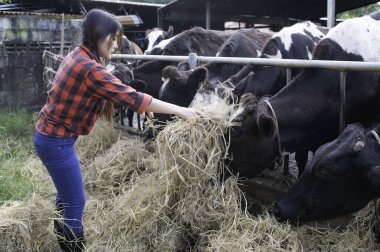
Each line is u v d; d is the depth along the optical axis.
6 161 4.76
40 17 8.70
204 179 2.78
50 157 2.46
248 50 4.86
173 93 4.20
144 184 3.25
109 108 2.73
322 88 3.18
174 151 2.72
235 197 2.88
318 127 3.25
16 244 2.69
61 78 2.35
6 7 11.90
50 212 2.79
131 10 14.10
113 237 2.86
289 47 4.23
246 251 2.47
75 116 2.41
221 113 2.82
